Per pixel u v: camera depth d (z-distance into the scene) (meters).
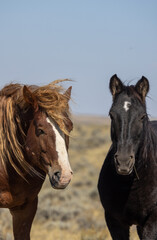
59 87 10.92
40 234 22.39
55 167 10.03
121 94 11.06
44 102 10.45
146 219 11.56
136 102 10.84
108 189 11.74
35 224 25.72
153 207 11.38
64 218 27.44
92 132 81.38
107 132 82.69
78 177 46.34
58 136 10.16
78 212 28.83
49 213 27.61
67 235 21.78
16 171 11.34
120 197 11.55
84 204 33.12
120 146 10.48
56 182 9.95
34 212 11.89
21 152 11.05
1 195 11.47
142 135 11.02
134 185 11.36
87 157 58.56
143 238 11.36
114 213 11.79
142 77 11.24
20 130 11.10
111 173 11.70
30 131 10.62
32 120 10.67
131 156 10.45
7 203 11.56
